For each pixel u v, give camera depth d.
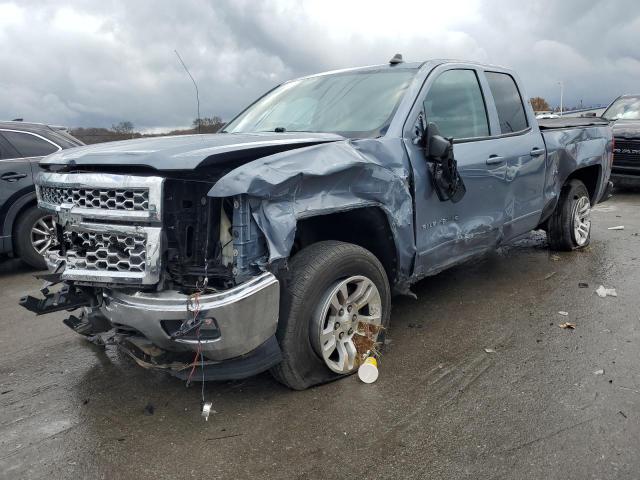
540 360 3.58
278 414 3.02
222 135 3.63
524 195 5.02
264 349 2.92
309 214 2.92
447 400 3.11
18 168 6.33
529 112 5.29
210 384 3.39
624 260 5.88
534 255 6.21
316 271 3.06
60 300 3.21
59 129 7.05
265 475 2.53
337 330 3.27
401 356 3.70
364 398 3.15
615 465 2.50
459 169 4.06
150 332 2.79
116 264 2.81
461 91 4.43
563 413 2.94
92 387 3.44
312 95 4.42
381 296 3.52
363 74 4.39
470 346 3.84
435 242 3.93
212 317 2.64
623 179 10.51
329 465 2.58
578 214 6.26
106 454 2.74
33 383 3.53
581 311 4.42
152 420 3.03
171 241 2.84
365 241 3.65
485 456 2.60
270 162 2.79
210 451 2.72
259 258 2.76
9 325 4.63
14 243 6.46
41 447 2.81
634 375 3.33
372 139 3.46
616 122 10.91
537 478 2.43
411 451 2.66
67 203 2.98
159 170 2.69
